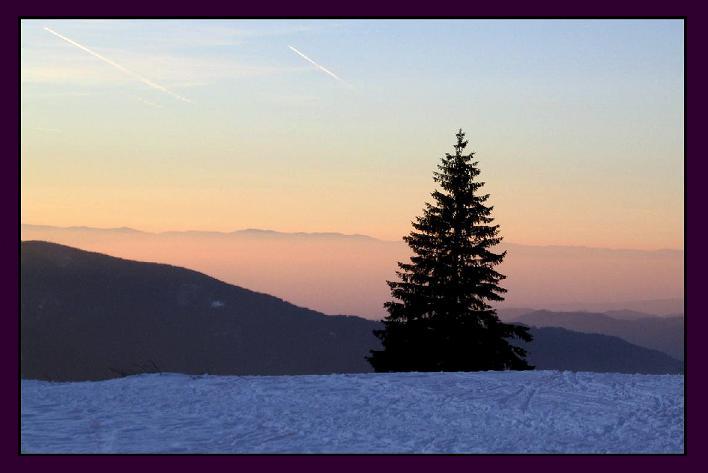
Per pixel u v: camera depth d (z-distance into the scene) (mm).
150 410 19500
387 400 20203
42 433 17359
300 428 17828
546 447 16438
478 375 23109
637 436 17328
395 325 53688
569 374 23203
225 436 17203
